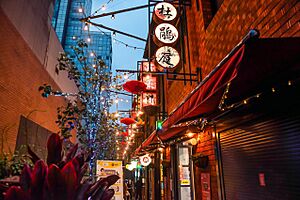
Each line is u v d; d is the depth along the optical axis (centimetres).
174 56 728
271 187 354
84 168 142
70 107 724
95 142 795
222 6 581
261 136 385
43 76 1160
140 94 1276
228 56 241
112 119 1073
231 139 490
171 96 1097
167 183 1012
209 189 588
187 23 864
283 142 332
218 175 529
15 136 838
